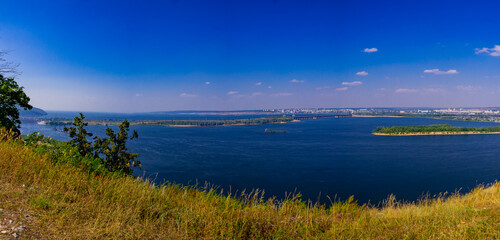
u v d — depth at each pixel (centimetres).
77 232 518
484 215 749
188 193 895
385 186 7050
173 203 767
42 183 704
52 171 777
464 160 10100
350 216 834
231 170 8400
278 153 11856
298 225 704
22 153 878
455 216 755
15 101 1542
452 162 9762
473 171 8356
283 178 7681
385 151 12575
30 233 485
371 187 6975
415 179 7669
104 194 703
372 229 704
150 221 631
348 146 14300
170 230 610
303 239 645
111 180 830
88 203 645
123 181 850
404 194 6350
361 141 16562
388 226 731
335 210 870
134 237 545
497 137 18625
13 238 457
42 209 576
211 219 659
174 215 684
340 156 11200
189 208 727
